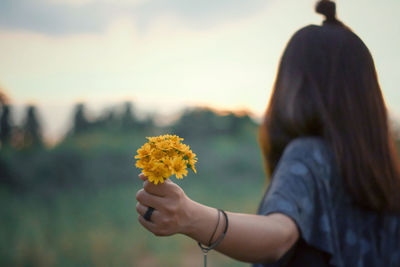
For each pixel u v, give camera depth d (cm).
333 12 105
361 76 97
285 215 83
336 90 95
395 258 93
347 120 94
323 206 87
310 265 87
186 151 83
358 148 92
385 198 92
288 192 85
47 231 649
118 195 970
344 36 99
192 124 1742
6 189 999
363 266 90
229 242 80
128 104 1652
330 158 91
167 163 79
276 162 103
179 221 79
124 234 638
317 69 97
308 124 95
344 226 90
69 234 631
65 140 1376
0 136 1280
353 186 90
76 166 1168
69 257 530
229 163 1352
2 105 1293
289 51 100
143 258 547
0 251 529
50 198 937
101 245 577
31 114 1346
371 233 92
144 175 79
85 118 1519
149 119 1700
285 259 87
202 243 81
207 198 934
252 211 822
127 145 1373
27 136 1321
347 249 89
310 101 95
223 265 505
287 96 98
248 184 1153
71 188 1042
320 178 88
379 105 97
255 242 80
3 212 780
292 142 94
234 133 1784
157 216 79
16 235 612
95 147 1285
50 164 1138
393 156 96
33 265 505
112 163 1223
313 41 98
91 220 730
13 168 1073
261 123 107
